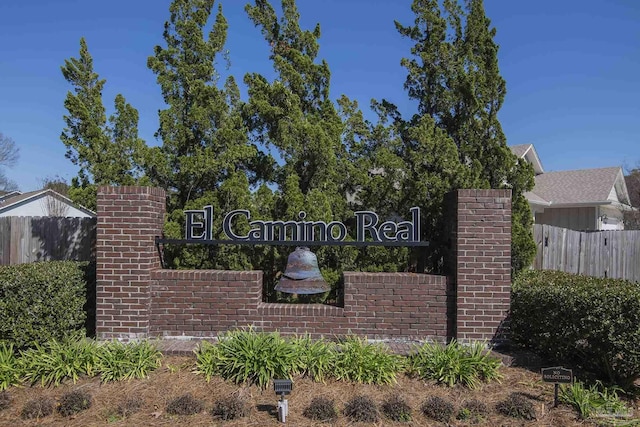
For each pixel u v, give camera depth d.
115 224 6.91
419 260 8.13
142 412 5.06
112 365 5.75
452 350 5.99
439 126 9.20
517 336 7.03
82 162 8.85
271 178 9.17
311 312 7.02
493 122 8.74
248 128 9.12
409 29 9.19
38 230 10.21
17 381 5.63
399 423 4.88
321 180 8.67
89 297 7.21
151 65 8.75
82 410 5.09
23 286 6.14
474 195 6.85
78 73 9.08
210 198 8.27
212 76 9.08
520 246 8.60
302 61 8.79
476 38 8.81
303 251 7.45
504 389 5.59
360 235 7.27
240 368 5.61
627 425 4.83
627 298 5.25
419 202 8.28
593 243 11.92
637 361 5.22
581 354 6.02
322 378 5.62
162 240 7.18
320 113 9.12
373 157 9.05
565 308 5.75
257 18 9.05
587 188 20.66
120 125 8.95
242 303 7.02
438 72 8.88
